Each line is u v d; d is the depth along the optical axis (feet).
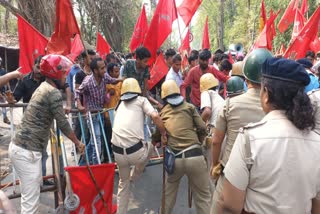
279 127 6.08
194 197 13.25
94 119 17.83
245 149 6.11
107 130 19.16
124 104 14.14
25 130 11.70
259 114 9.19
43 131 11.85
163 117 13.41
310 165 5.94
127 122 13.65
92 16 86.38
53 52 17.81
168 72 22.63
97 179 13.01
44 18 50.88
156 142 14.16
